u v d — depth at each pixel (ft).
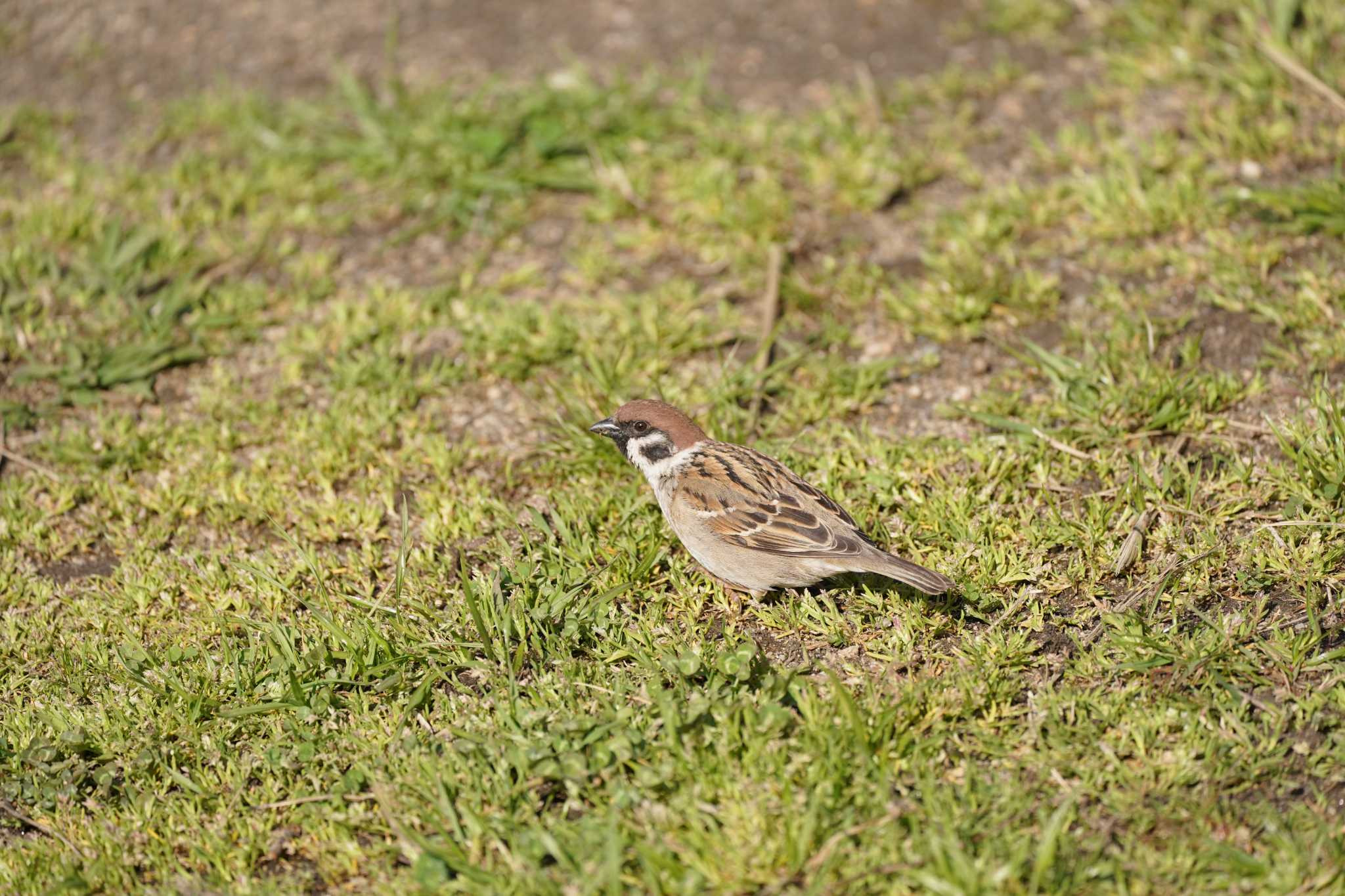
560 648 29.81
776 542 30.04
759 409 38.83
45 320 43.32
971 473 34.71
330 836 26.25
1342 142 45.32
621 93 51.72
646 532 33.63
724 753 25.94
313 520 35.53
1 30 59.06
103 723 29.37
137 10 59.98
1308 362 37.35
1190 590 30.37
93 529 36.24
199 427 39.50
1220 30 51.49
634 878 24.03
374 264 46.52
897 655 29.04
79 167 51.42
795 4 57.62
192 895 25.66
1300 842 23.97
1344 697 26.73
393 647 30.32
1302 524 31.19
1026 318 40.78
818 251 45.06
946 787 25.39
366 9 59.47
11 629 32.55
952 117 50.31
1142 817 24.75
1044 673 28.58
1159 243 42.83
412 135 50.67
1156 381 36.58
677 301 43.14
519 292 44.62
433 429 39.14
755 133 49.98
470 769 26.63
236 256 46.62
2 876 26.07
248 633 31.63
